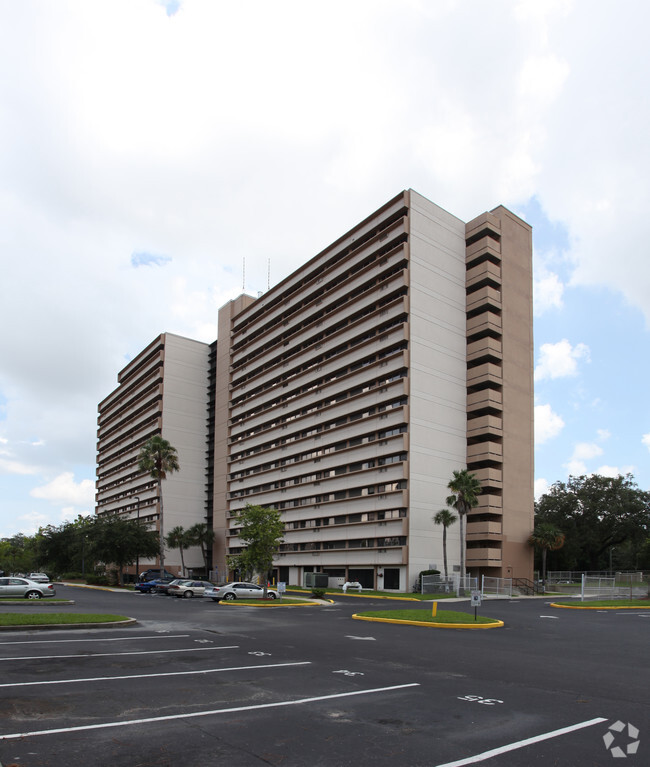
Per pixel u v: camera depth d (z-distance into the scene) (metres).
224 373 102.06
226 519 94.19
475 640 19.02
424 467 62.25
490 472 63.91
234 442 95.56
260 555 44.97
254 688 10.40
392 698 9.84
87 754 6.67
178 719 8.22
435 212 69.31
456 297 69.31
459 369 67.88
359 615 27.53
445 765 6.55
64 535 85.94
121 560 67.69
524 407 69.69
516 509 65.69
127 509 114.62
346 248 76.31
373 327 68.81
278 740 7.34
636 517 86.62
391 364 65.25
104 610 28.91
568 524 89.12
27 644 15.38
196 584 48.91
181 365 107.44
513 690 10.71
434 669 12.92
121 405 125.50
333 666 12.99
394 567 61.47
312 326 80.75
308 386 81.19
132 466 113.75
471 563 62.88
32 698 9.21
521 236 74.38
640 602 41.44
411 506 60.50
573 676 12.33
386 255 68.25
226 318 104.06
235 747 7.02
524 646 17.56
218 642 16.97
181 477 103.31
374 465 66.19
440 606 39.66
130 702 9.12
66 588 60.91
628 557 111.00
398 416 63.00
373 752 6.94
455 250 70.56
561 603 40.44
